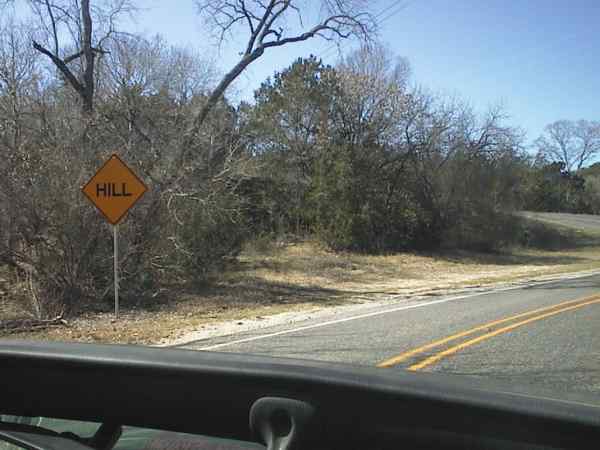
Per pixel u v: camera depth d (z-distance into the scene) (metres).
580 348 8.19
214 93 18.42
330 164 28.11
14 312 12.00
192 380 2.80
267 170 23.50
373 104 29.09
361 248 28.09
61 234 12.72
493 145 34.12
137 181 11.80
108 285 13.73
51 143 13.62
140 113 16.33
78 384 3.02
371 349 8.29
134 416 2.97
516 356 7.72
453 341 8.72
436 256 29.48
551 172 78.69
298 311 13.09
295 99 29.72
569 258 32.00
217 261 17.67
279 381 2.60
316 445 2.48
